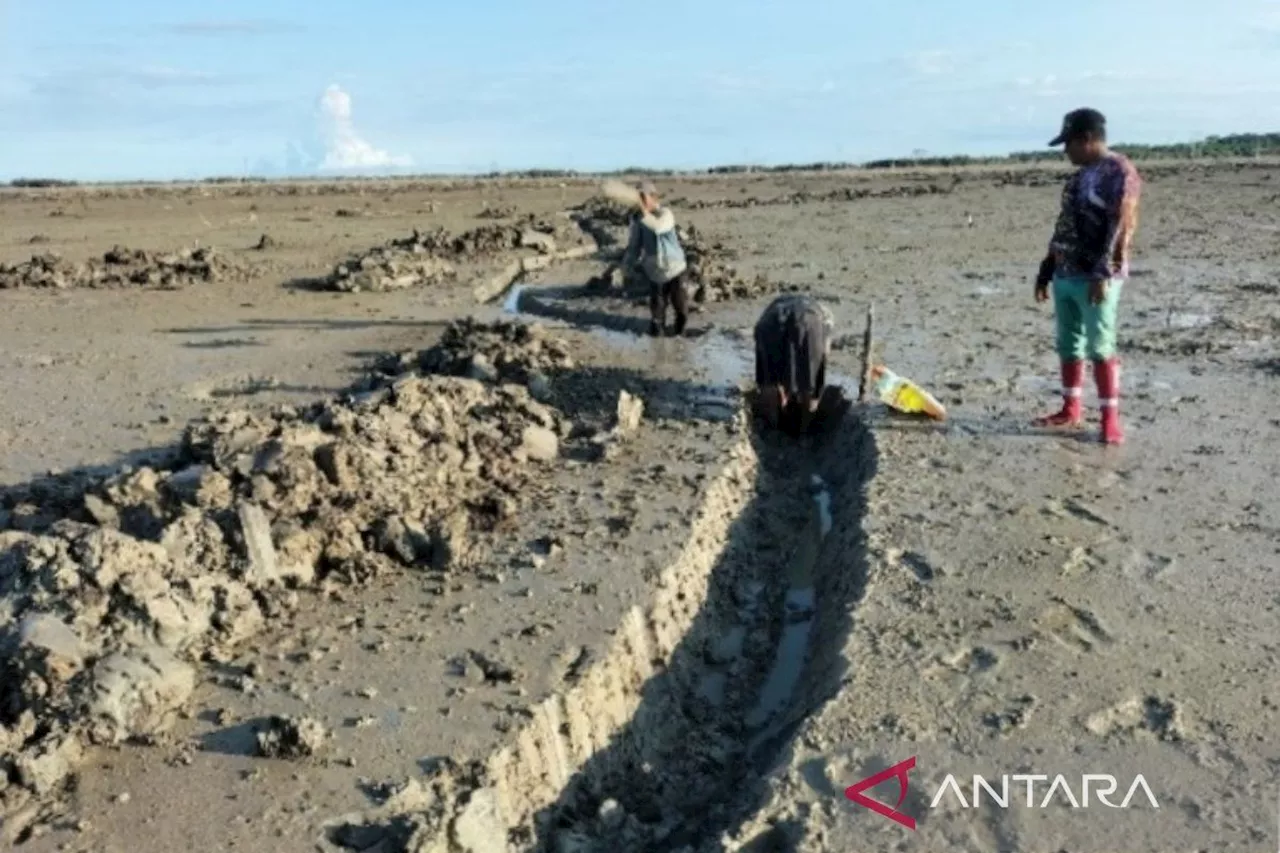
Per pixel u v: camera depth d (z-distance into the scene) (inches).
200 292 703.1
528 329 502.0
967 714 205.8
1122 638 231.6
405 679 219.9
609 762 217.8
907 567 267.3
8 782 186.9
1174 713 203.3
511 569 269.3
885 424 377.1
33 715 197.9
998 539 281.4
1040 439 359.9
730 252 822.5
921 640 232.2
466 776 190.2
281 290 708.7
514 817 193.2
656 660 248.1
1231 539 279.0
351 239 1008.9
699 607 275.0
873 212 1175.0
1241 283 644.1
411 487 298.5
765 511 343.3
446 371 447.8
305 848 172.6
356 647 233.3
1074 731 199.6
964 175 2036.2
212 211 1389.0
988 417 384.2
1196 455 342.3
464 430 341.7
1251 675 215.9
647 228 522.9
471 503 307.4
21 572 229.5
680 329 542.6
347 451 293.0
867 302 610.5
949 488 317.4
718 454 353.4
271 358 513.3
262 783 188.1
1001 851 171.0
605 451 349.1
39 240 1023.0
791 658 266.8
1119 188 335.3
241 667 224.8
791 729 214.7
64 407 428.8
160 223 1206.3
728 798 208.1
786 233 975.0
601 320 586.9
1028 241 876.0
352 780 188.5
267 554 255.3
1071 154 346.3
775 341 400.5
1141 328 528.4
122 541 231.8
